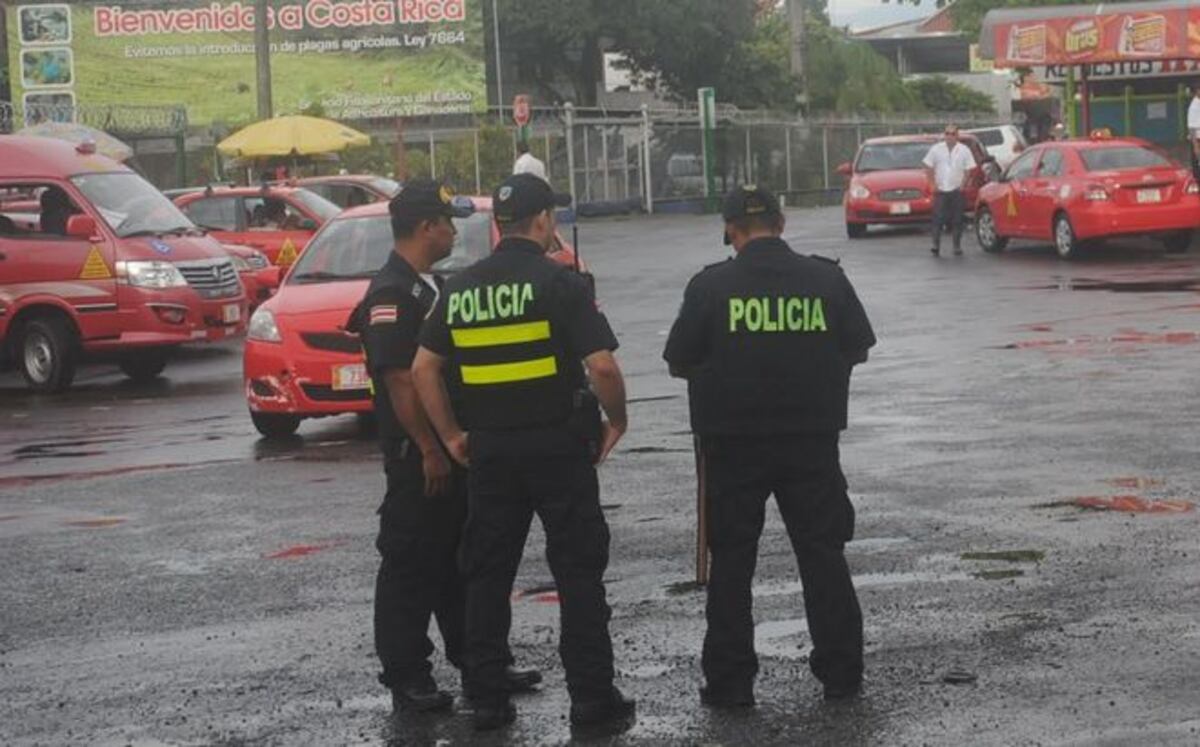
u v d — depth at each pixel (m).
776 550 11.03
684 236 45.34
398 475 8.37
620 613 9.77
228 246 28.94
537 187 8.01
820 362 8.17
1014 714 7.77
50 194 23.44
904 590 9.96
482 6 66.00
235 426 18.44
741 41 74.31
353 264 17.98
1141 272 29.20
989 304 25.58
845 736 7.62
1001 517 11.71
